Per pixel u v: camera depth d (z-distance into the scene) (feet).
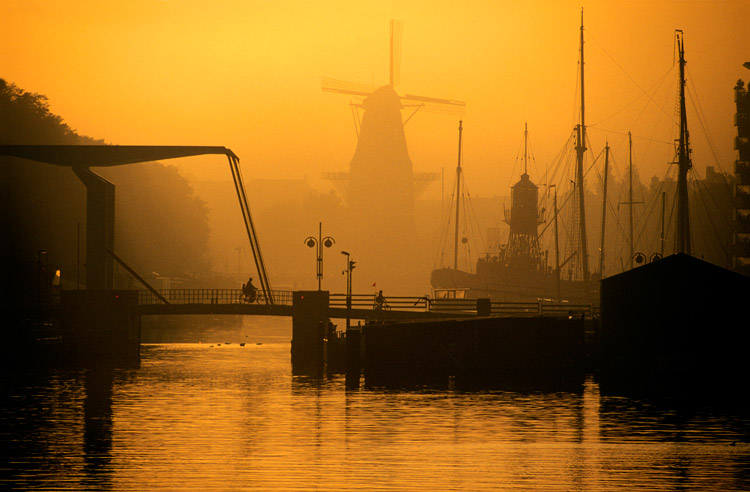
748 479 232.53
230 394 382.42
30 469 241.35
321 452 260.83
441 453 260.42
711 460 253.44
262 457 254.27
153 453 260.21
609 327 433.48
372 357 451.53
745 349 423.64
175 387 406.82
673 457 256.93
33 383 422.00
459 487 223.51
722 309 425.69
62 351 517.14
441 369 449.48
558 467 244.01
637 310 430.61
